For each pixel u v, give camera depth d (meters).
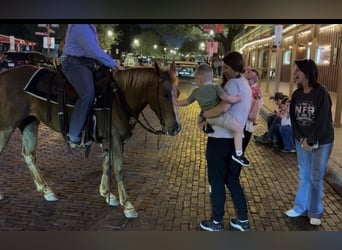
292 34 12.47
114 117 3.77
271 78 24.05
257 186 5.03
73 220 3.83
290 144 6.89
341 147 6.59
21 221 3.77
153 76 3.65
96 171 5.47
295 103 3.70
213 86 3.41
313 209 3.86
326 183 5.22
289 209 4.28
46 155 6.28
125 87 3.75
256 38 20.23
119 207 4.18
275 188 4.97
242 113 3.37
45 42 24.09
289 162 6.25
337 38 14.91
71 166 5.69
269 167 5.94
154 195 4.59
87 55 3.74
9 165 5.63
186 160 6.27
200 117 3.57
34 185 4.80
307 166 3.91
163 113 3.60
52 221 3.79
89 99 3.64
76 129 3.72
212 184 3.59
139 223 3.80
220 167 3.52
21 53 20.72
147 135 8.16
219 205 3.58
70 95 3.75
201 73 3.47
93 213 4.01
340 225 3.91
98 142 3.91
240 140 3.36
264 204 4.42
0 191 4.54
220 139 3.44
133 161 6.10
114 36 30.47
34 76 3.94
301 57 16.45
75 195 4.50
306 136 3.66
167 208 4.21
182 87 17.81
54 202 4.27
